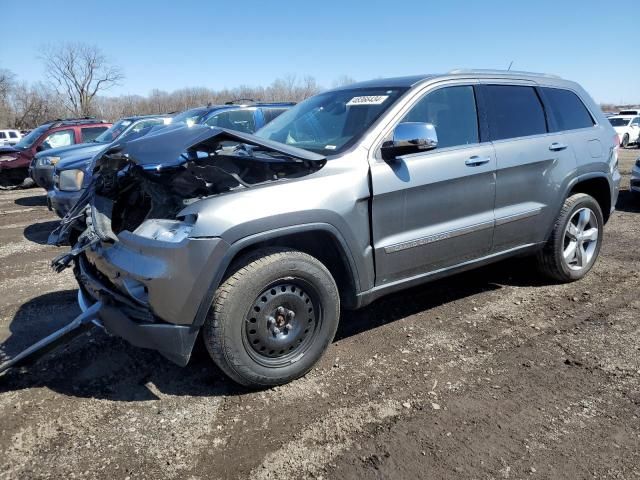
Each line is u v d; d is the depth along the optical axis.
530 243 4.38
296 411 2.92
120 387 3.19
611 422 2.77
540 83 4.55
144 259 2.81
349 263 3.26
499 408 2.91
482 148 3.88
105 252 3.09
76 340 3.78
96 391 3.15
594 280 4.96
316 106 4.21
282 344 3.08
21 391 3.15
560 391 3.07
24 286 5.20
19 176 13.27
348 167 3.24
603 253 5.90
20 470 2.47
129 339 2.92
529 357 3.49
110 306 2.99
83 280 3.41
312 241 3.30
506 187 4.04
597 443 2.60
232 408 2.96
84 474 2.44
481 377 3.24
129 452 2.59
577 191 4.91
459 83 3.94
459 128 3.85
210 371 3.36
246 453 2.57
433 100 3.77
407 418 2.83
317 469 2.46
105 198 3.57
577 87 4.90
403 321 4.09
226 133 3.01
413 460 2.50
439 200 3.63
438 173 3.59
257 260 2.94
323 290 3.15
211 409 2.95
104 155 3.50
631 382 3.15
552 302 4.42
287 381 3.17
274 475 2.42
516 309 4.29
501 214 4.04
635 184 9.16
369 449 2.59
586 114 4.85
